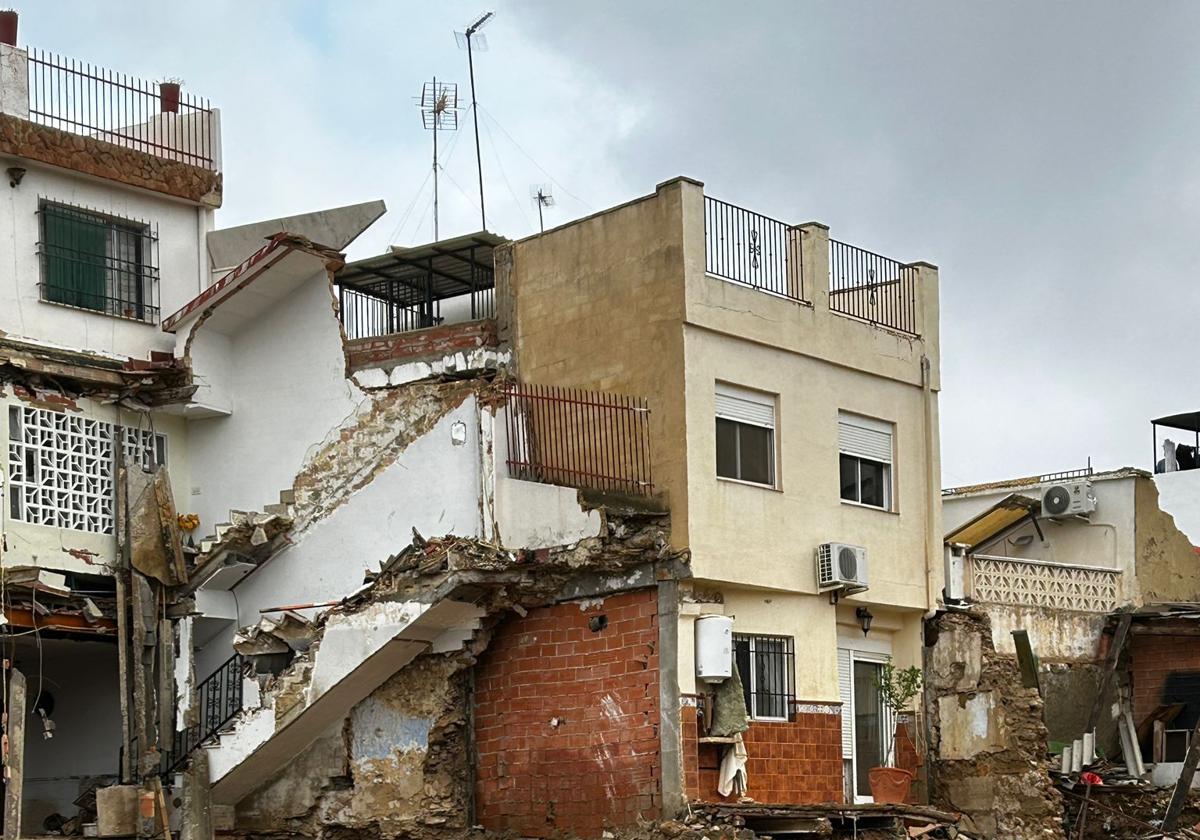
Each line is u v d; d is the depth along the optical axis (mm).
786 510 25281
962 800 26938
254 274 26484
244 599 26781
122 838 24031
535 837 24109
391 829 24359
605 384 24906
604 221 25359
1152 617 30188
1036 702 26734
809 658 25359
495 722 24797
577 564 23688
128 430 27109
